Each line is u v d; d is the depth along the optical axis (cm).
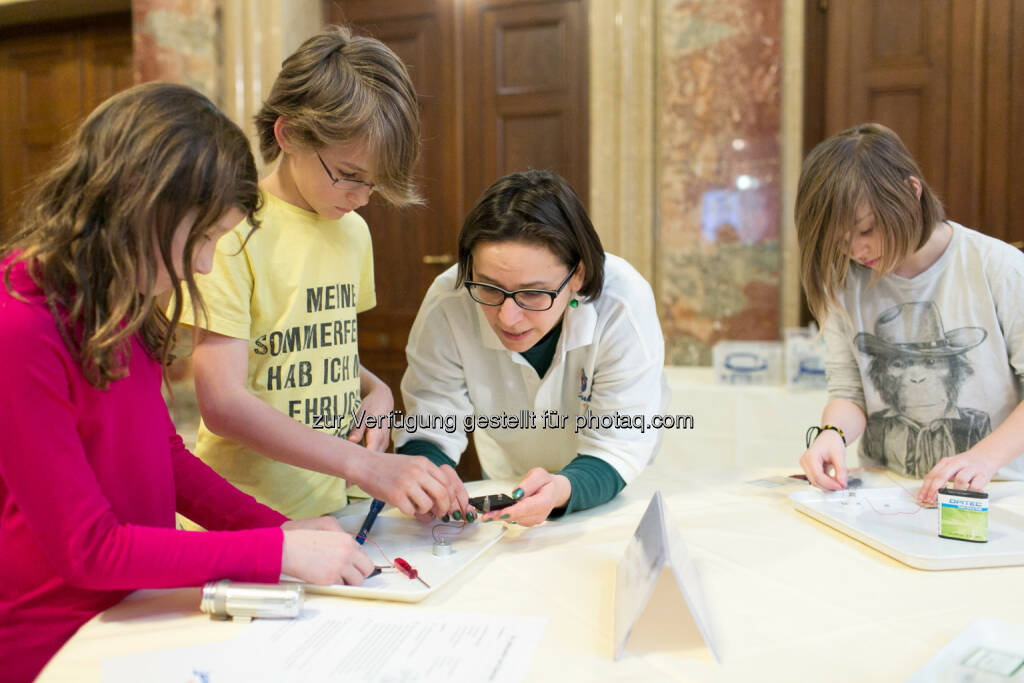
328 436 106
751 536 104
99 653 72
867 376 145
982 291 132
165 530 81
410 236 329
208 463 124
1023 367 130
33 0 328
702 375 276
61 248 75
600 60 289
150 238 76
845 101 271
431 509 107
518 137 315
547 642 74
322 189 110
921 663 69
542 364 130
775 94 270
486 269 107
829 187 124
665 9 278
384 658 70
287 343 119
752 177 274
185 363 283
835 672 67
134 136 75
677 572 72
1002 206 259
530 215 104
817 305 136
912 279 137
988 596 83
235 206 82
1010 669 64
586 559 97
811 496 119
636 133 287
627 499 125
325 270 124
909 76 265
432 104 323
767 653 71
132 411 87
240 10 304
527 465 144
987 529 99
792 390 250
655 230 289
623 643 70
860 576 90
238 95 306
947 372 137
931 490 112
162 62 307
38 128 357
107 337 75
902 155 124
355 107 102
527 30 310
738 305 279
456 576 91
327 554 86
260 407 105
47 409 75
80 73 348
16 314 75
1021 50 253
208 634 76
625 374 124
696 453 257
